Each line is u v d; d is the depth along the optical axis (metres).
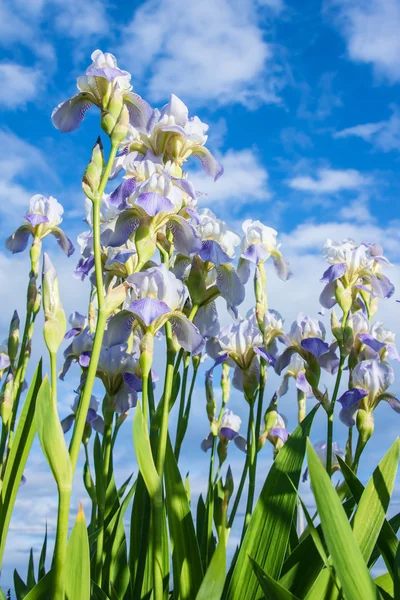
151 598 1.38
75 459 1.20
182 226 1.39
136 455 1.25
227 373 1.72
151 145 1.54
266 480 1.34
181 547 1.30
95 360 1.22
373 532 1.28
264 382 1.55
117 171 1.56
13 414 1.55
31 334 1.58
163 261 1.50
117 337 1.37
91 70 1.37
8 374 1.54
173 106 1.54
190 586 1.29
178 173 1.52
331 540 1.20
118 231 1.38
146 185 1.37
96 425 1.72
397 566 1.25
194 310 1.42
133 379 1.52
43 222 1.74
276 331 1.63
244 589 1.30
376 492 1.30
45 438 1.17
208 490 1.58
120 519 1.58
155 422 1.38
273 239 1.66
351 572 1.19
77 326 1.81
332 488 1.21
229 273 1.46
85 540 1.23
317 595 1.27
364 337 1.58
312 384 1.54
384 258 1.68
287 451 1.35
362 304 1.70
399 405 1.51
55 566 1.18
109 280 1.57
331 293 1.62
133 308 1.31
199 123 1.56
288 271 1.66
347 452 1.58
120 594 1.56
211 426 1.66
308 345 1.55
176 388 1.51
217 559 1.20
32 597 1.24
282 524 1.31
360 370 1.53
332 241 1.65
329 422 1.48
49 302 1.20
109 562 1.49
